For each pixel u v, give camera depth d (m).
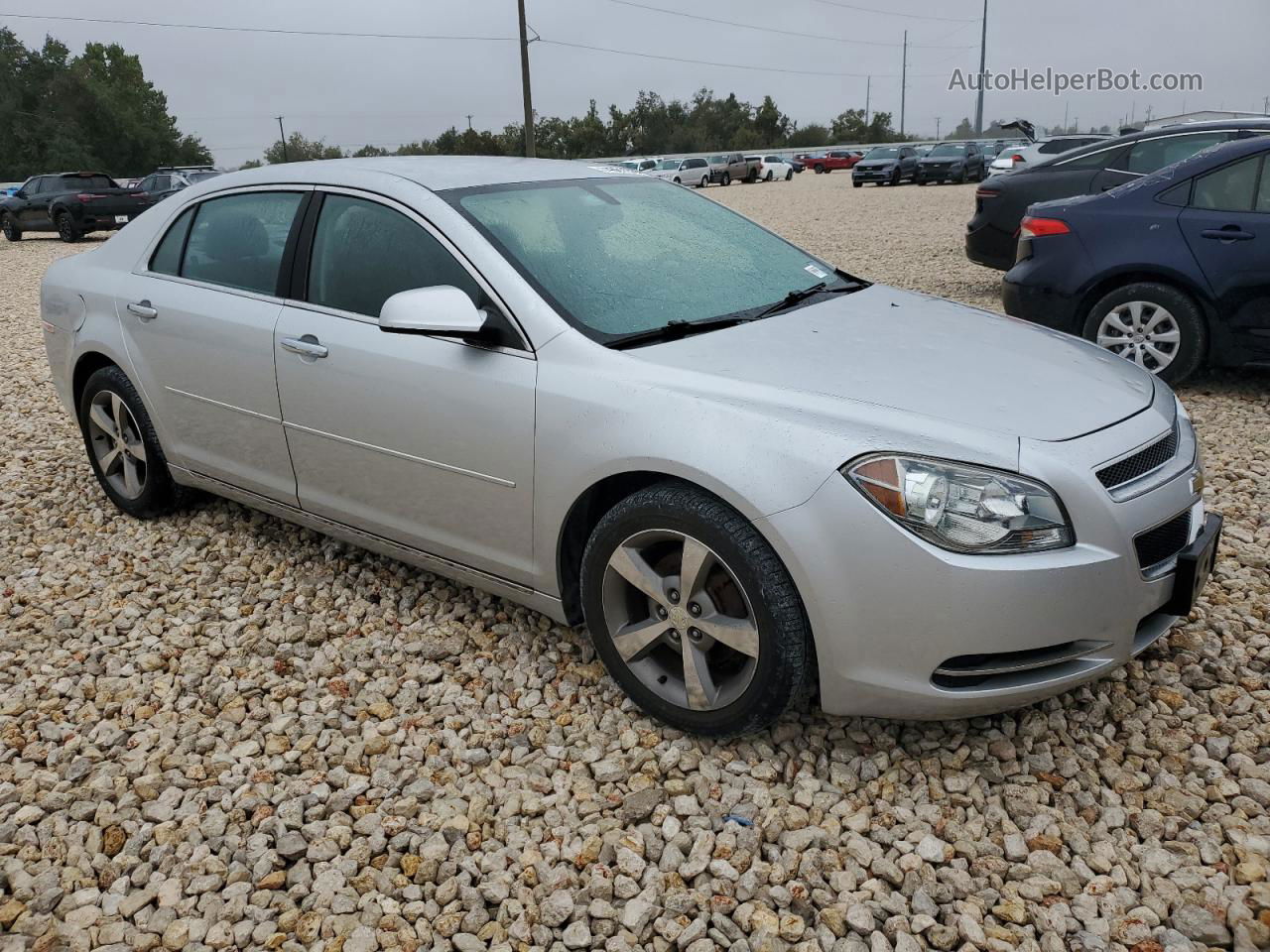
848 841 2.41
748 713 2.61
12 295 13.05
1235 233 5.46
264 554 4.13
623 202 3.61
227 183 3.95
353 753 2.83
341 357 3.31
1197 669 3.02
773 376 2.66
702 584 2.65
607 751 2.81
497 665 3.25
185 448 4.10
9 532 4.52
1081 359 3.02
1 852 2.50
